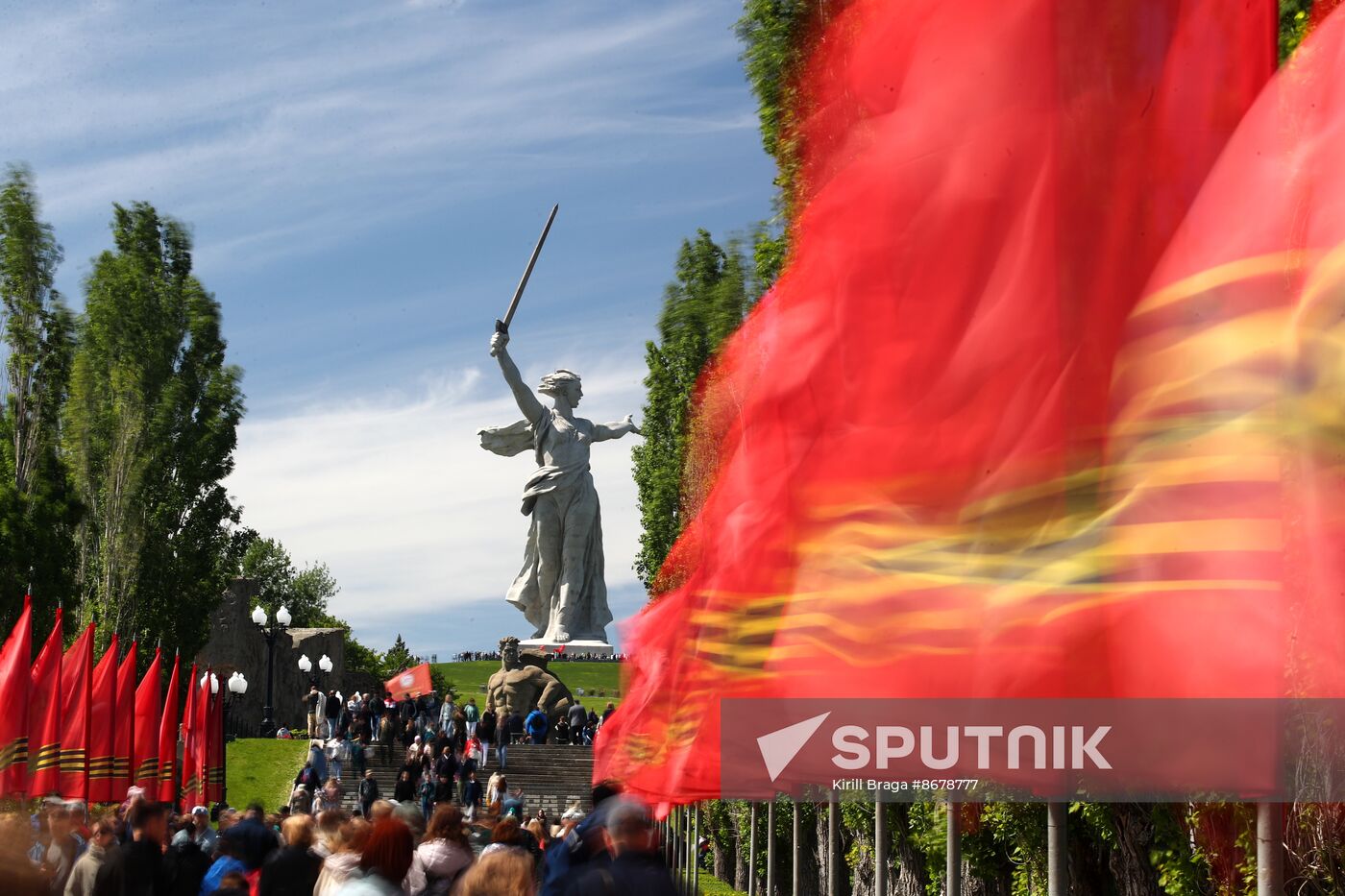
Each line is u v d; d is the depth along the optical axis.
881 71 8.80
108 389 62.94
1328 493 6.91
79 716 34.44
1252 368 7.21
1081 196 8.08
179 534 64.44
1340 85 6.76
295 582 171.38
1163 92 8.05
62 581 54.97
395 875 9.89
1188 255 7.44
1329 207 6.76
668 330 45.44
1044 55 8.19
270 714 69.38
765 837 37.97
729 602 11.74
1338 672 7.16
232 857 15.88
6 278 58.06
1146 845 14.10
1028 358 8.16
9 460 56.47
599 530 101.69
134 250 66.75
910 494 8.63
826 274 9.03
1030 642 8.17
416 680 74.06
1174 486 7.56
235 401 66.31
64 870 17.48
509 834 15.45
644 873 10.18
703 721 13.58
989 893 20.17
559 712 72.69
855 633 8.91
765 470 10.09
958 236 8.44
